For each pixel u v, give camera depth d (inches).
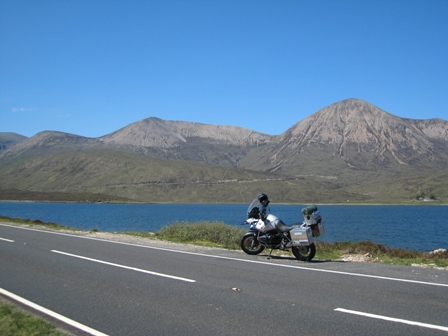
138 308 314.2
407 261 548.7
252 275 417.7
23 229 982.4
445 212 5428.2
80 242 700.7
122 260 511.5
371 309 300.4
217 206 7701.8
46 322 285.0
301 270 442.0
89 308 316.8
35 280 410.3
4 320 290.2
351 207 7736.2
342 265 473.1
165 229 859.4
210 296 342.6
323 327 266.2
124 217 3479.3
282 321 278.7
